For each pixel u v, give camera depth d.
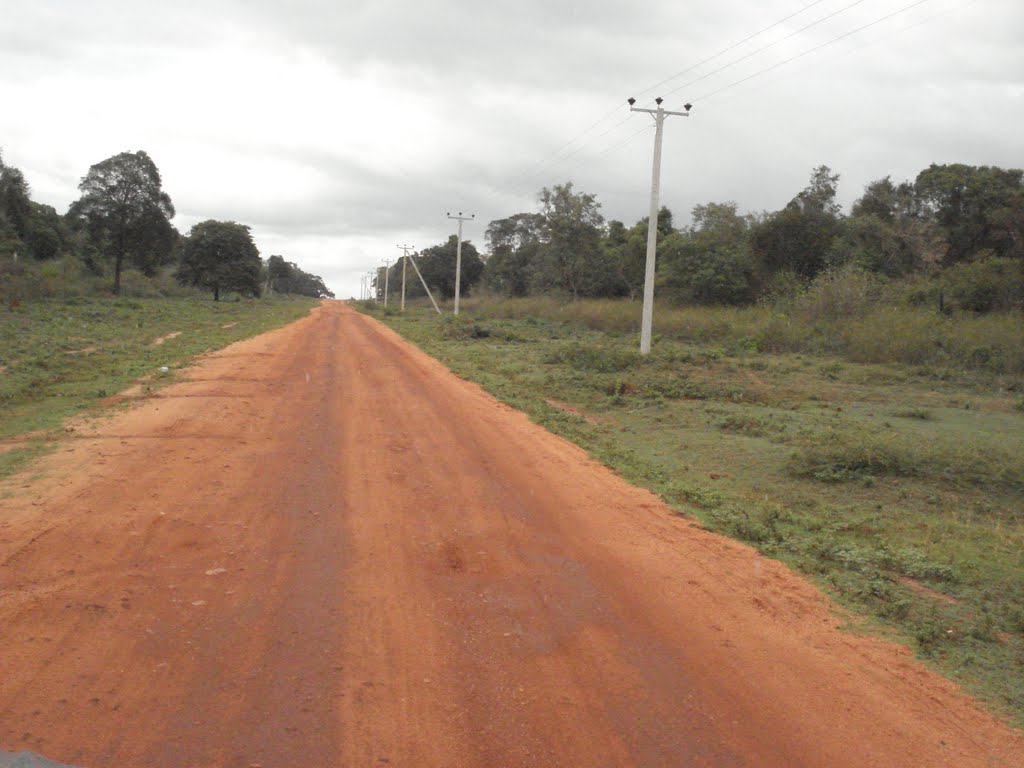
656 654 5.09
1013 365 20.41
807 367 21.88
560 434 12.74
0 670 4.40
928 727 4.38
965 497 9.59
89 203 54.84
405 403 15.01
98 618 5.14
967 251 46.66
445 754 3.80
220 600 5.55
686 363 22.03
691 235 51.22
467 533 7.39
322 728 3.98
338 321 48.97
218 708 4.12
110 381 16.64
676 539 7.62
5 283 42.16
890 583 6.79
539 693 4.47
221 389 15.73
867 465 10.40
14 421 12.05
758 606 6.04
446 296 92.69
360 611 5.49
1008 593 6.67
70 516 7.19
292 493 8.38
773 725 4.29
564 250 51.97
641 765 3.81
